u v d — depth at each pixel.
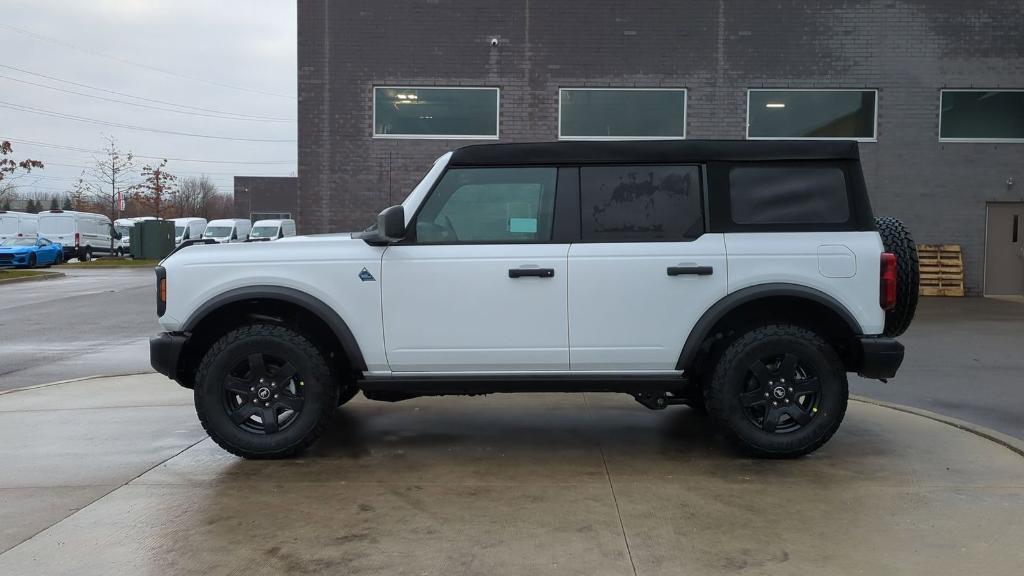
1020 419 6.24
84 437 5.52
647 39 15.60
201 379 4.86
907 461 4.92
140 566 3.39
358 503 4.18
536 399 6.95
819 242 4.83
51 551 3.55
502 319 4.84
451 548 3.58
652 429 5.84
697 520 3.92
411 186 15.88
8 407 6.48
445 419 6.18
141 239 33.91
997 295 16.14
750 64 15.63
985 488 4.39
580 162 4.94
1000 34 15.69
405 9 15.60
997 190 15.93
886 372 4.83
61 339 11.01
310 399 4.89
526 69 15.66
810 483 4.50
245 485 4.47
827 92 15.82
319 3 15.61
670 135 15.75
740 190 4.93
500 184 4.96
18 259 28.39
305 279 4.86
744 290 4.81
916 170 15.93
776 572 3.33
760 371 4.85
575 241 4.88
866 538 3.69
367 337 4.88
